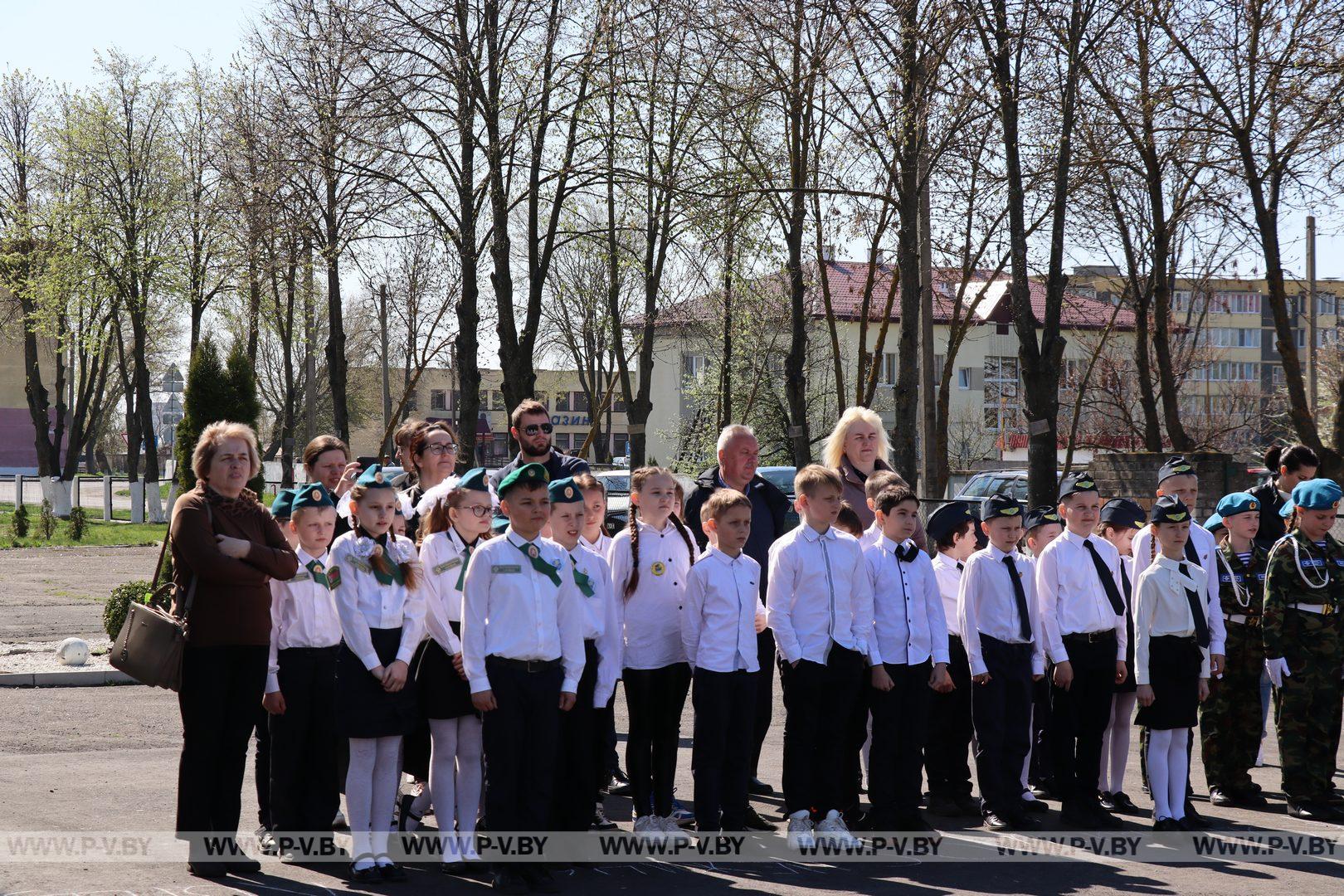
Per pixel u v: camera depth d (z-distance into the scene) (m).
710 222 18.83
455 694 6.15
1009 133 15.38
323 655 6.32
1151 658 7.14
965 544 8.02
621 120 20.84
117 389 68.81
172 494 36.62
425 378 79.12
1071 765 7.43
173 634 5.80
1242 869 6.20
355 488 6.05
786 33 16.77
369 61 20.14
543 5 19.83
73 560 27.11
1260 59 17.27
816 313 36.59
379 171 21.91
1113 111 18.45
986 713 7.22
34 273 39.78
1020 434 50.25
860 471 8.38
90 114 37.81
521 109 20.17
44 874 5.76
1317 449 17.91
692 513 7.93
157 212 37.72
